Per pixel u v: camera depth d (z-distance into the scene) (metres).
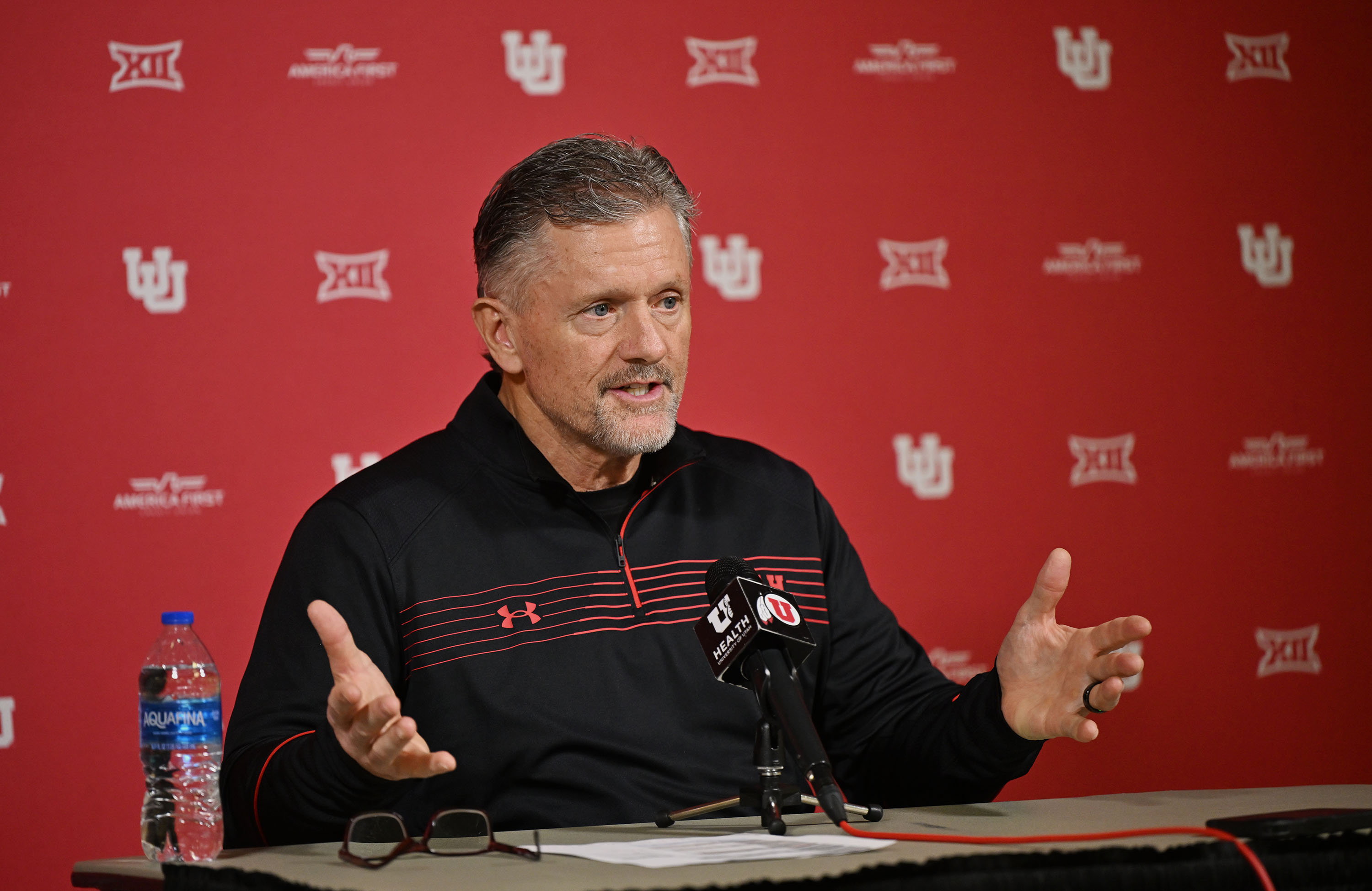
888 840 4.50
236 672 10.68
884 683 7.26
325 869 4.27
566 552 7.00
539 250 6.61
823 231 11.91
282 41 11.03
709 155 11.73
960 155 12.24
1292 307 12.79
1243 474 12.60
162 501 10.63
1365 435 12.80
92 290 10.59
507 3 11.44
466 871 4.14
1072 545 12.22
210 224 10.83
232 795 5.73
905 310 12.05
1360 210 12.94
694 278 11.62
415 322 11.17
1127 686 12.23
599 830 5.41
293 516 10.87
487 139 11.37
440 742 6.63
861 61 12.09
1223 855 4.07
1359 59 12.89
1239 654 12.45
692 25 11.77
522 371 7.06
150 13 10.79
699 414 11.55
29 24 10.55
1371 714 12.65
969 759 6.05
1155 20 12.70
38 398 10.45
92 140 10.65
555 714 6.63
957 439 12.06
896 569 11.87
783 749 5.04
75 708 10.38
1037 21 12.46
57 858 10.27
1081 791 12.08
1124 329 12.47
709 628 5.19
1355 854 4.21
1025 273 12.31
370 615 6.66
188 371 10.73
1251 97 12.83
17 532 10.34
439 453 7.27
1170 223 12.62
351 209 11.09
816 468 11.76
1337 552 12.71
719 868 3.99
